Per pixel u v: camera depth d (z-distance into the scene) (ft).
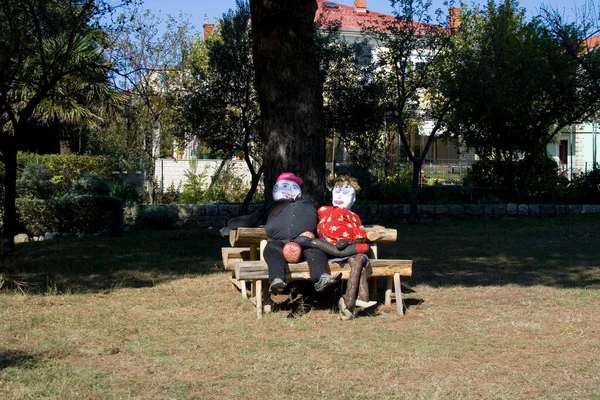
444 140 64.95
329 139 51.47
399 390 13.85
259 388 13.96
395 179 61.57
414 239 42.65
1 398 13.16
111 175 60.85
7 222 33.94
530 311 21.43
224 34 43.96
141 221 49.70
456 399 13.33
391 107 50.65
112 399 13.25
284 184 21.88
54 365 15.42
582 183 63.46
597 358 16.17
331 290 24.00
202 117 43.96
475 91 51.24
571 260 33.35
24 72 32.96
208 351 16.70
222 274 28.86
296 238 20.34
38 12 32.12
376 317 20.62
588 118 61.62
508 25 57.88
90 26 33.17
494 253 35.88
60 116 54.44
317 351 16.71
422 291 25.11
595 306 22.24
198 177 60.64
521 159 64.80
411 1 50.11
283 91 25.25
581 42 56.90
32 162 50.75
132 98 61.93
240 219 22.29
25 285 25.04
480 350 16.87
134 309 21.70
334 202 21.71
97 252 35.63
